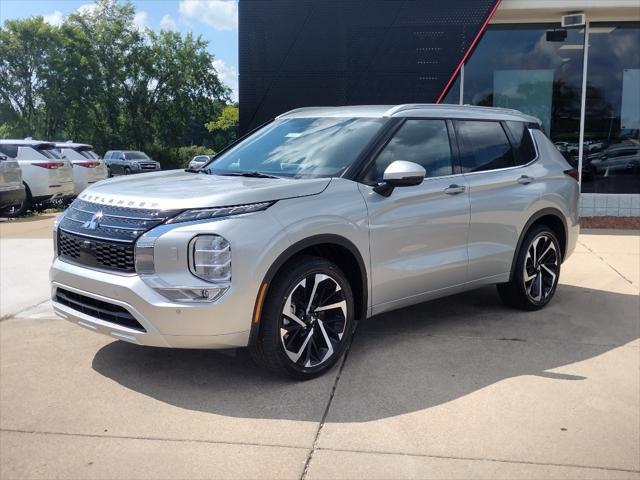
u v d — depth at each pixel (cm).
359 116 492
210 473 304
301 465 310
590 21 1172
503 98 1212
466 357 454
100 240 387
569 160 1206
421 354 459
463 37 1080
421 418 358
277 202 390
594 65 1186
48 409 374
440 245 482
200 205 371
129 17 5534
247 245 367
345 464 310
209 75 5988
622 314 566
